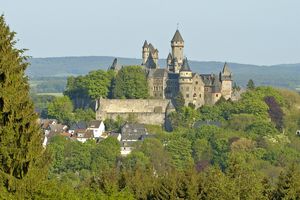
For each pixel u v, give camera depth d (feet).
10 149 325.21
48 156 343.67
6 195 320.70
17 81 332.60
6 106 326.65
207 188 524.52
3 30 335.47
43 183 340.18
